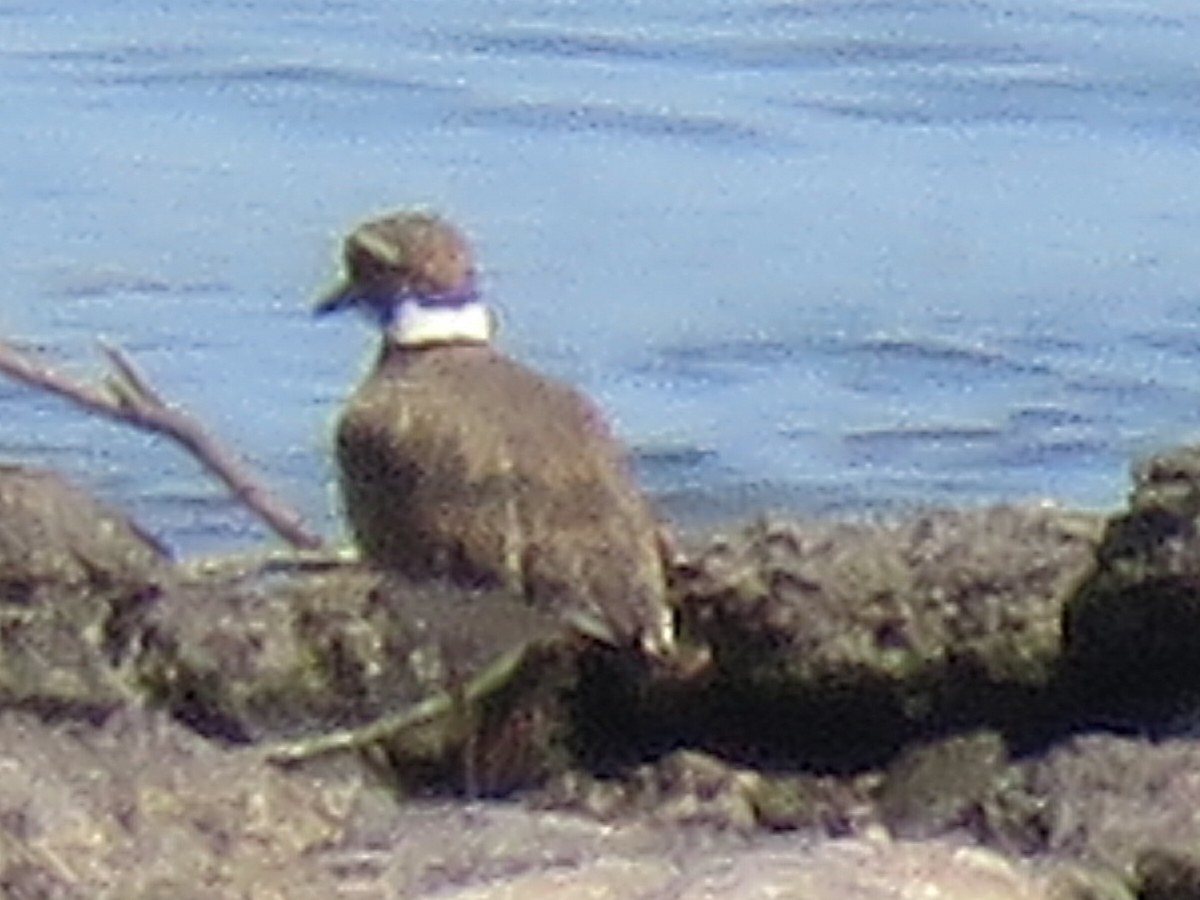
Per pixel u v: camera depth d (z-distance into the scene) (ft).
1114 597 39.24
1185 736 38.65
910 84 82.64
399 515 42.83
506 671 40.01
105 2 84.23
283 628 39.68
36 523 38.73
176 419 43.45
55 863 33.17
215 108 78.74
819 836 35.86
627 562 40.70
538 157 77.56
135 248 70.13
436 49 82.69
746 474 61.16
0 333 63.21
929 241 73.56
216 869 33.78
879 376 66.74
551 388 44.27
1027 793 37.58
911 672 39.63
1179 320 69.87
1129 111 81.46
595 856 34.40
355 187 74.90
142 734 35.65
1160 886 35.83
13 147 75.87
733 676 40.01
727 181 76.74
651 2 86.38
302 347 65.31
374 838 34.83
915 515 40.96
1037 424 64.39
